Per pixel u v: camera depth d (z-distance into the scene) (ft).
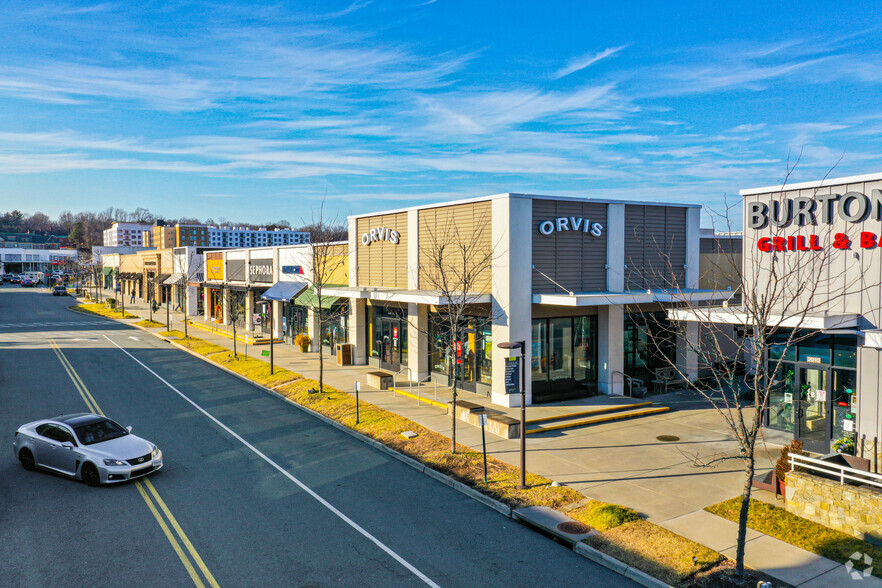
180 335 147.02
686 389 86.22
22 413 70.08
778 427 60.44
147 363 109.50
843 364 54.70
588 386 81.41
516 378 63.26
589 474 51.39
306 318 126.52
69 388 84.89
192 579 33.86
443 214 82.64
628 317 84.38
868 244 50.70
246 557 36.58
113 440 50.85
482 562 36.70
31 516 42.04
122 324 177.78
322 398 79.30
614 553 37.09
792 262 56.03
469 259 77.92
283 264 134.00
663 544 38.06
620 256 81.82
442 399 77.25
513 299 72.79
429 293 77.92
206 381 94.12
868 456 47.98
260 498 46.26
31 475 50.62
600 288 80.84
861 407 48.67
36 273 465.88
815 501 41.42
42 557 36.09
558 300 70.85
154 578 33.86
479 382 80.28
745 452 34.88
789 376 59.47
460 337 81.46
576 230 78.28
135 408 74.54
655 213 85.15
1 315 199.00
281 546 38.19
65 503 44.50
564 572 35.58
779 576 34.12
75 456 48.73
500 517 43.68
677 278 87.20
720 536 39.27
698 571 34.73
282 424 69.00
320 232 112.68
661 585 33.45
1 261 501.97
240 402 79.97
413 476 52.24
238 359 110.01
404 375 93.61
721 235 99.19
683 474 51.31
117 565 35.27
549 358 78.23
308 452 58.49
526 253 73.82
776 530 40.04
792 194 56.44
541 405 74.23
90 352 120.47
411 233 88.58
